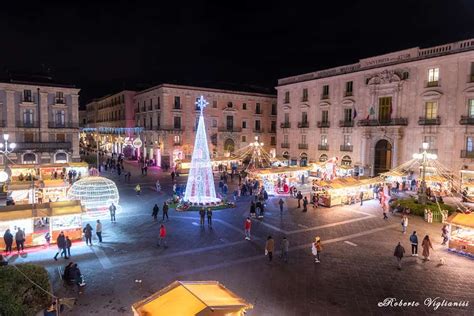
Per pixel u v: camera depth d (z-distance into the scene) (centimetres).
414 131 3712
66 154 4481
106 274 1466
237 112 5700
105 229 2123
